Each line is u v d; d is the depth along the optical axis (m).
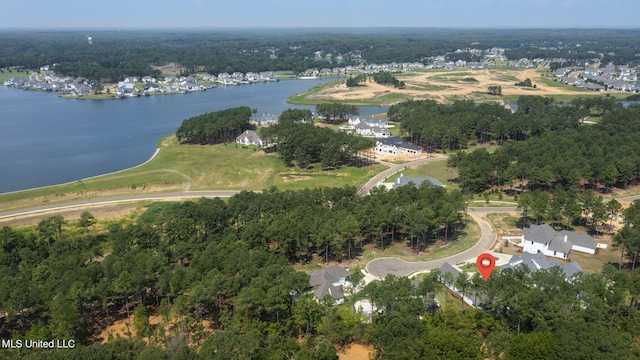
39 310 88.12
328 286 103.56
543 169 171.50
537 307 81.50
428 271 117.88
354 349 84.38
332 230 119.12
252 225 121.12
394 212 129.38
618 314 85.31
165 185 189.88
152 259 101.56
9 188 191.25
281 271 96.00
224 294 93.06
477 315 87.12
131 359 72.81
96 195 177.25
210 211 132.25
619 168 173.62
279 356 74.25
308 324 87.38
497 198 174.62
